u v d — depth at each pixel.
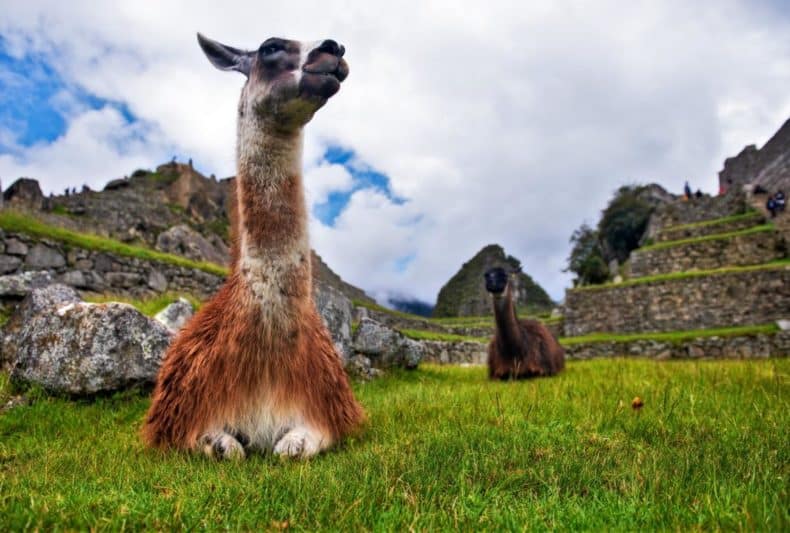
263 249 3.01
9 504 1.88
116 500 1.94
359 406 3.77
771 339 18.67
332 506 1.91
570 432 3.23
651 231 36.12
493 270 8.55
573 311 26.78
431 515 1.79
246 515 1.80
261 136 3.09
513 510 1.88
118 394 4.69
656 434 3.12
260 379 2.97
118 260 12.66
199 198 47.12
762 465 2.34
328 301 7.46
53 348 4.67
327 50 3.11
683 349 19.95
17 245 10.98
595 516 1.81
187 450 2.99
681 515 1.77
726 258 28.20
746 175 45.16
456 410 4.17
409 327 22.36
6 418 3.99
